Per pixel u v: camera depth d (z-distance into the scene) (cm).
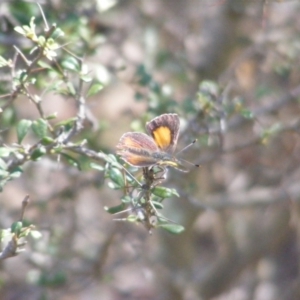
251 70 1180
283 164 1306
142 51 1125
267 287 1639
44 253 934
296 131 865
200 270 1426
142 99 874
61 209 1019
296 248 1672
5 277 1028
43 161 826
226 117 814
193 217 1246
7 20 794
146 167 520
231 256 1433
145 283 1509
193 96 1074
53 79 654
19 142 574
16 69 750
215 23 1186
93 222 1167
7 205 1173
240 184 1354
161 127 532
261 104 1123
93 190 1300
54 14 815
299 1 1030
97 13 869
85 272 1003
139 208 533
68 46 771
